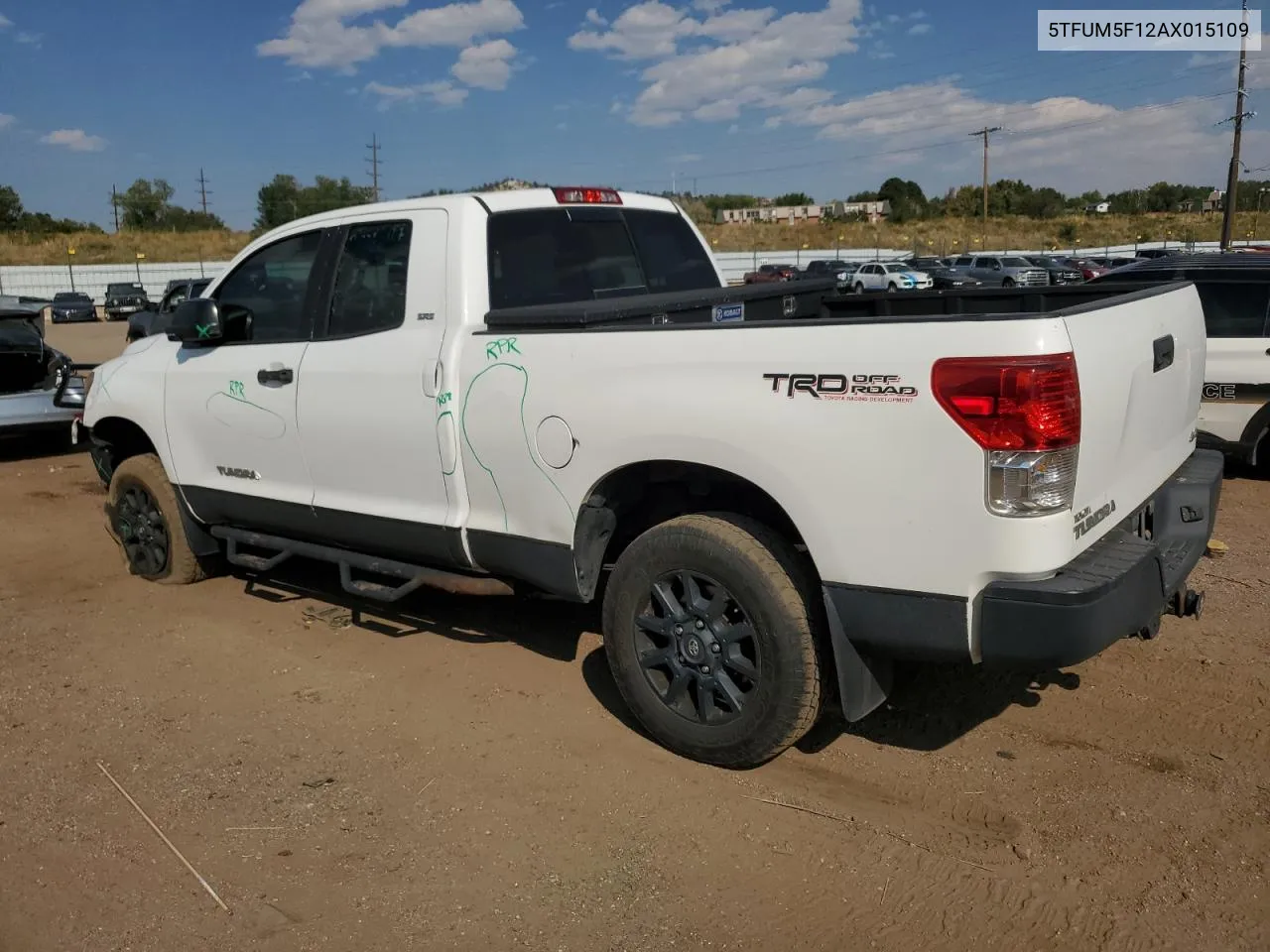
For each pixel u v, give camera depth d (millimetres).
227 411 5117
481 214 4301
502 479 4031
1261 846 3162
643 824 3400
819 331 3176
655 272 5160
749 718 3508
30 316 10234
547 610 5438
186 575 5938
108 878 3191
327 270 4719
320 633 5219
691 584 3611
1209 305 7773
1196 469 4051
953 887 3027
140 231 73938
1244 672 4348
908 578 3104
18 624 5473
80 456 10672
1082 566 3037
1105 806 3404
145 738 4125
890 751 3824
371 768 3836
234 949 2842
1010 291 4953
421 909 2996
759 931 2869
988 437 2893
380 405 4383
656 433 3520
